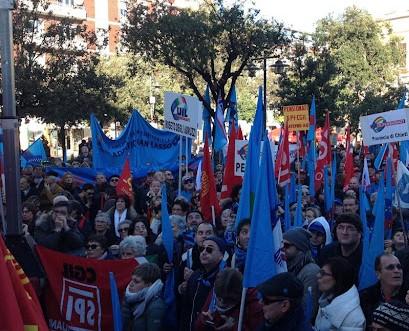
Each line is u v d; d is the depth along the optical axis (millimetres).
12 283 2980
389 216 7977
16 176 4789
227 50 22328
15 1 4738
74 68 25281
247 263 3992
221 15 22031
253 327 3811
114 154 15336
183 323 4719
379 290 4129
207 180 7418
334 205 8852
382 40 37875
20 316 2887
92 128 15023
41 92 23234
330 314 3699
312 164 12969
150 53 22391
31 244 5195
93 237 5785
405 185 8078
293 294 3275
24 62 23406
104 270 5117
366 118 8922
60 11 42500
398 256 4527
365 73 34875
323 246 5594
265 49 22500
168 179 11586
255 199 4086
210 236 4707
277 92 30391
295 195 9148
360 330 3629
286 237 4617
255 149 4840
